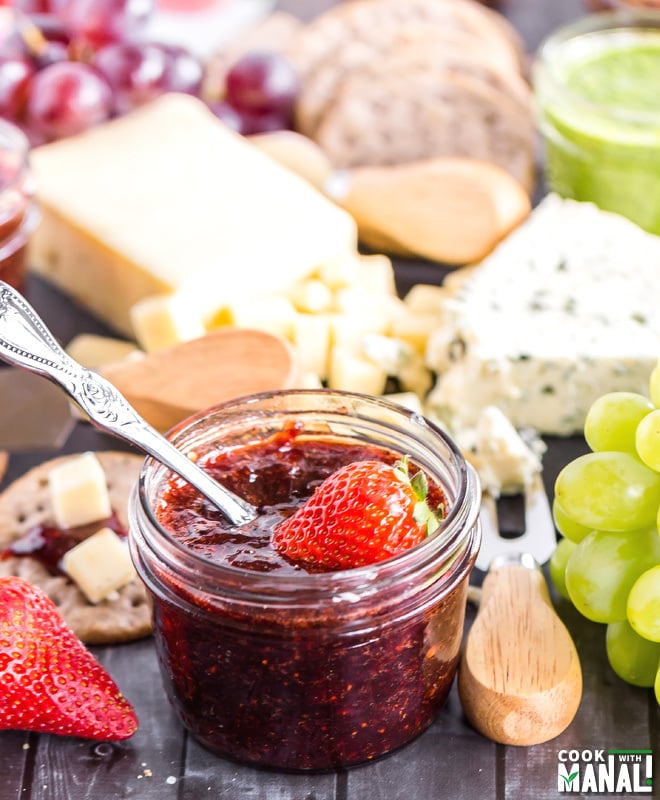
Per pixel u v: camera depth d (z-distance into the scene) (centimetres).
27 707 51
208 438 53
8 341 50
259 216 70
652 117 70
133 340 70
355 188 72
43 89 75
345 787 51
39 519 59
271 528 50
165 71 78
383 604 48
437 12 84
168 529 51
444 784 51
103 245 68
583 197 73
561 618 56
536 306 65
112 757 52
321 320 66
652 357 62
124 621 55
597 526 52
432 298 68
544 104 73
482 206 71
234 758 52
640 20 77
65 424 64
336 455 53
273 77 77
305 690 49
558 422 64
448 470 51
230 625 48
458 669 53
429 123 77
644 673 53
